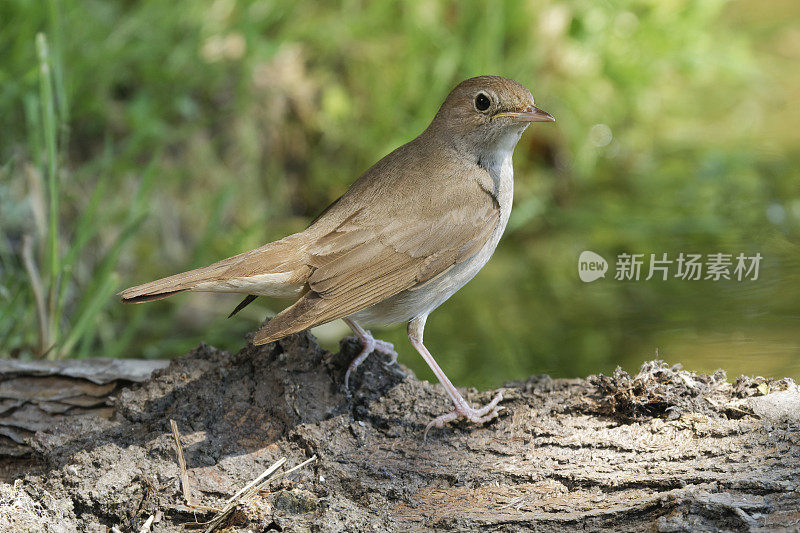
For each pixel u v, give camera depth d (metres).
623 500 5.98
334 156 15.02
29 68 12.44
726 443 6.34
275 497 6.18
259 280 6.76
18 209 11.72
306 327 6.45
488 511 6.04
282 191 14.63
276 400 7.02
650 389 6.82
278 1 15.12
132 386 7.55
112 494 6.26
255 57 14.44
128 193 13.16
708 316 11.09
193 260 12.41
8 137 12.46
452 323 11.95
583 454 6.51
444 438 6.87
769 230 13.69
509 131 7.48
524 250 13.98
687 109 18.20
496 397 7.16
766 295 11.58
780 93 18.64
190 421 6.91
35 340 10.02
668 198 15.07
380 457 6.65
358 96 15.22
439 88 15.20
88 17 13.65
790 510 5.52
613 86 17.00
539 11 16.17
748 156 16.20
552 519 5.88
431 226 7.14
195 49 14.15
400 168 7.45
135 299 6.46
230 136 14.29
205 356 7.44
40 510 6.16
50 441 6.86
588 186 15.64
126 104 13.66
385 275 6.96
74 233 12.38
